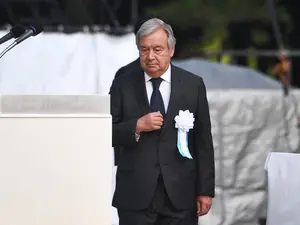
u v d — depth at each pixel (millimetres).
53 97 15070
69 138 14641
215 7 63844
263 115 27094
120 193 18172
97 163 14695
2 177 14492
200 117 18266
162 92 18219
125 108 18203
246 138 26859
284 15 65625
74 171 14656
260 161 26781
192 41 67938
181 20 64562
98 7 43562
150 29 17719
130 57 30938
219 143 26688
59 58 30766
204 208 18266
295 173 19359
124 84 18375
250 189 26531
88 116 14656
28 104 15039
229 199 26328
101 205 14719
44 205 14586
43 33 30797
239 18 64062
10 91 30375
